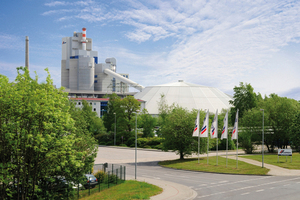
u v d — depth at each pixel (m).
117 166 49.31
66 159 22.81
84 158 26.83
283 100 71.12
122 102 91.69
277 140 72.81
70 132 24.69
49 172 23.53
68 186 25.56
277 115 69.00
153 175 40.12
